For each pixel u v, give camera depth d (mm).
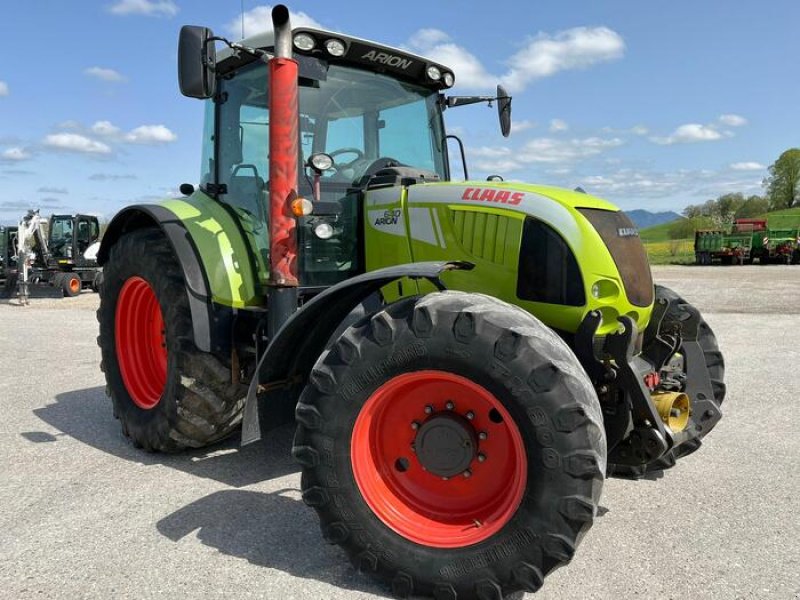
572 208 2988
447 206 3229
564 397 2232
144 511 3195
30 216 17234
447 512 2549
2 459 3990
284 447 4227
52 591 2459
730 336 8633
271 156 3096
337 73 3699
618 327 2977
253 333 3686
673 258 34781
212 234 3732
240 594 2445
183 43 3062
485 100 4367
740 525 3014
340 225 3639
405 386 2559
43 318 11844
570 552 2234
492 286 3107
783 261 28438
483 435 2521
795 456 3967
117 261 4215
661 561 2676
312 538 2910
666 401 3008
